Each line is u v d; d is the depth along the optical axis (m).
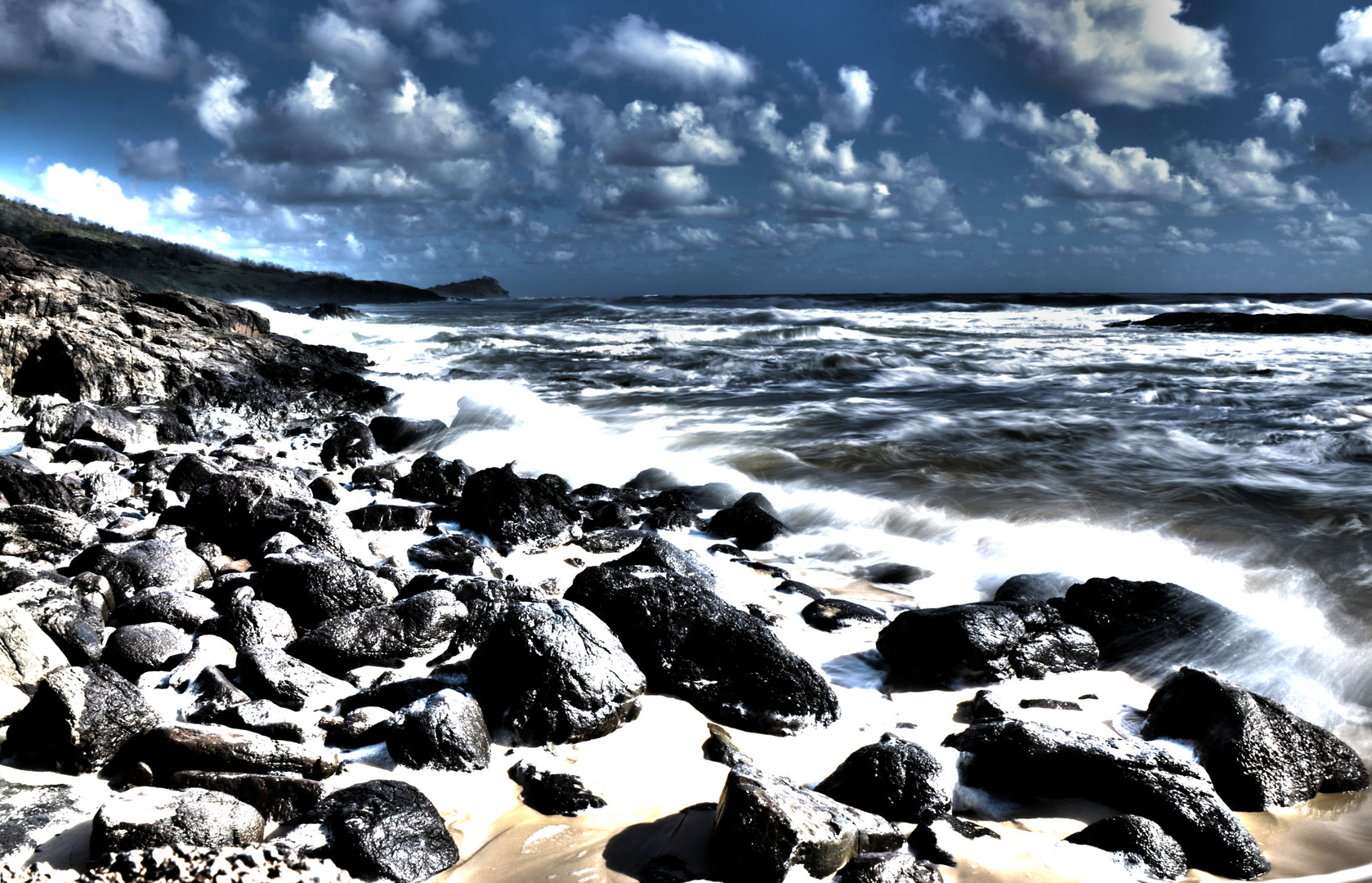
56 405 13.43
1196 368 21.70
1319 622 6.70
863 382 20.59
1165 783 4.33
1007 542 8.65
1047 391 18.48
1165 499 9.98
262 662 5.26
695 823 4.09
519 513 8.94
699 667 5.57
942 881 3.79
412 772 4.52
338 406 17.27
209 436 14.62
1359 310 46.44
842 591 7.79
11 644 4.90
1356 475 10.97
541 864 3.82
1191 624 6.45
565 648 5.13
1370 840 4.29
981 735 4.79
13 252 17.84
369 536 8.81
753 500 10.23
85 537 7.97
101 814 3.59
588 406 17.09
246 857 3.55
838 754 4.98
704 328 35.19
